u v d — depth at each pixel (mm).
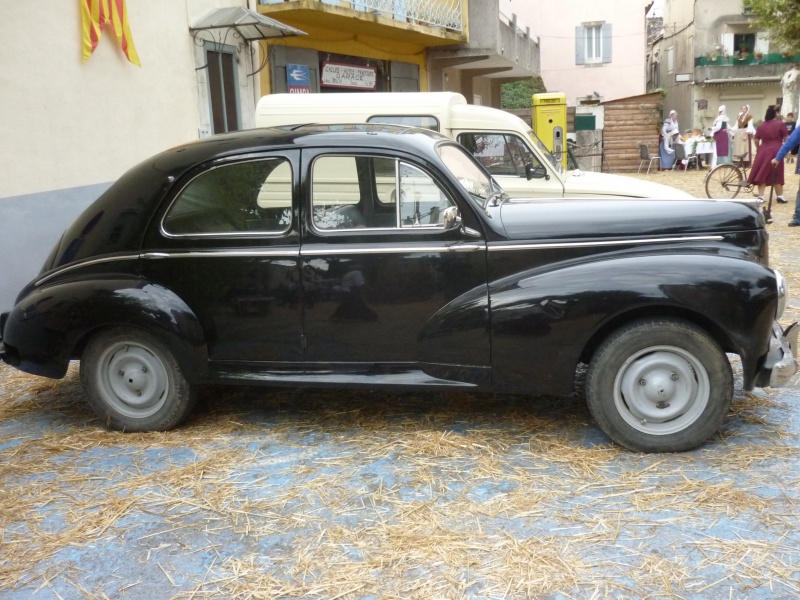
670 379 4113
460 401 5113
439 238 4336
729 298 3967
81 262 4770
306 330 4496
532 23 36469
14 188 7695
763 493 3711
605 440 4402
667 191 8500
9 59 7645
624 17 35719
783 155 12039
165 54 10453
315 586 3105
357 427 4738
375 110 8820
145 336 4637
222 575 3215
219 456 4379
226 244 4535
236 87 12484
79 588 3160
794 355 4180
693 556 3209
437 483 3939
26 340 4738
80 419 5098
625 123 29203
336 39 15586
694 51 38281
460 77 24500
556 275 4188
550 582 3064
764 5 24969
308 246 4457
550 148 17406
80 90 8711
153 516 3730
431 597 2998
